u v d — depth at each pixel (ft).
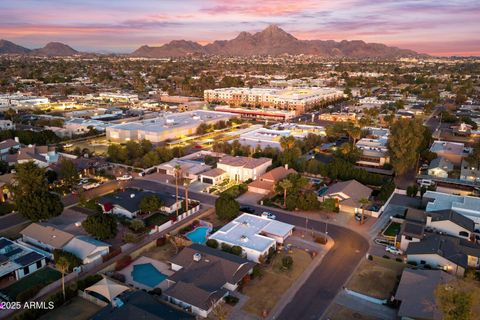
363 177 382.83
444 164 416.87
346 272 236.43
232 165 403.75
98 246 245.65
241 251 250.16
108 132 568.00
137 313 179.52
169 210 319.06
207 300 196.65
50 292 212.02
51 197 289.33
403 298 196.65
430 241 250.78
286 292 215.72
